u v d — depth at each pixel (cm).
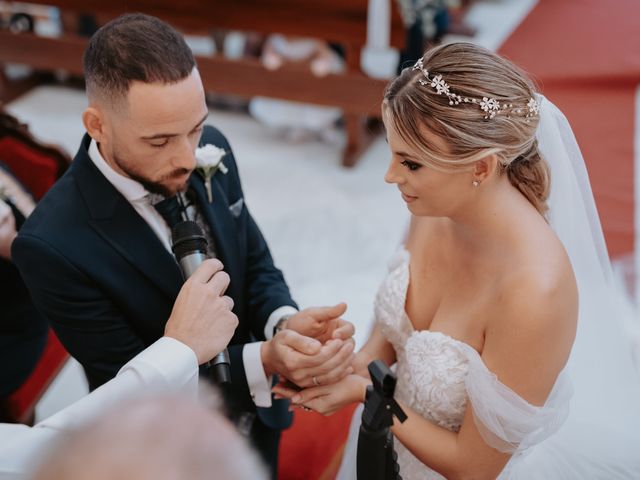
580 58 579
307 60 492
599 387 178
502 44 620
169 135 141
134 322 161
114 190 156
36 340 227
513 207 142
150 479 58
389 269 180
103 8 483
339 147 486
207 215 170
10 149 237
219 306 143
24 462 116
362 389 162
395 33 448
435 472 169
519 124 130
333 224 405
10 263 207
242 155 477
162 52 135
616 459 171
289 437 262
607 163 443
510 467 161
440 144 128
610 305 178
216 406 109
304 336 159
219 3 460
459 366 151
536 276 135
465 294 153
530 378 138
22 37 484
